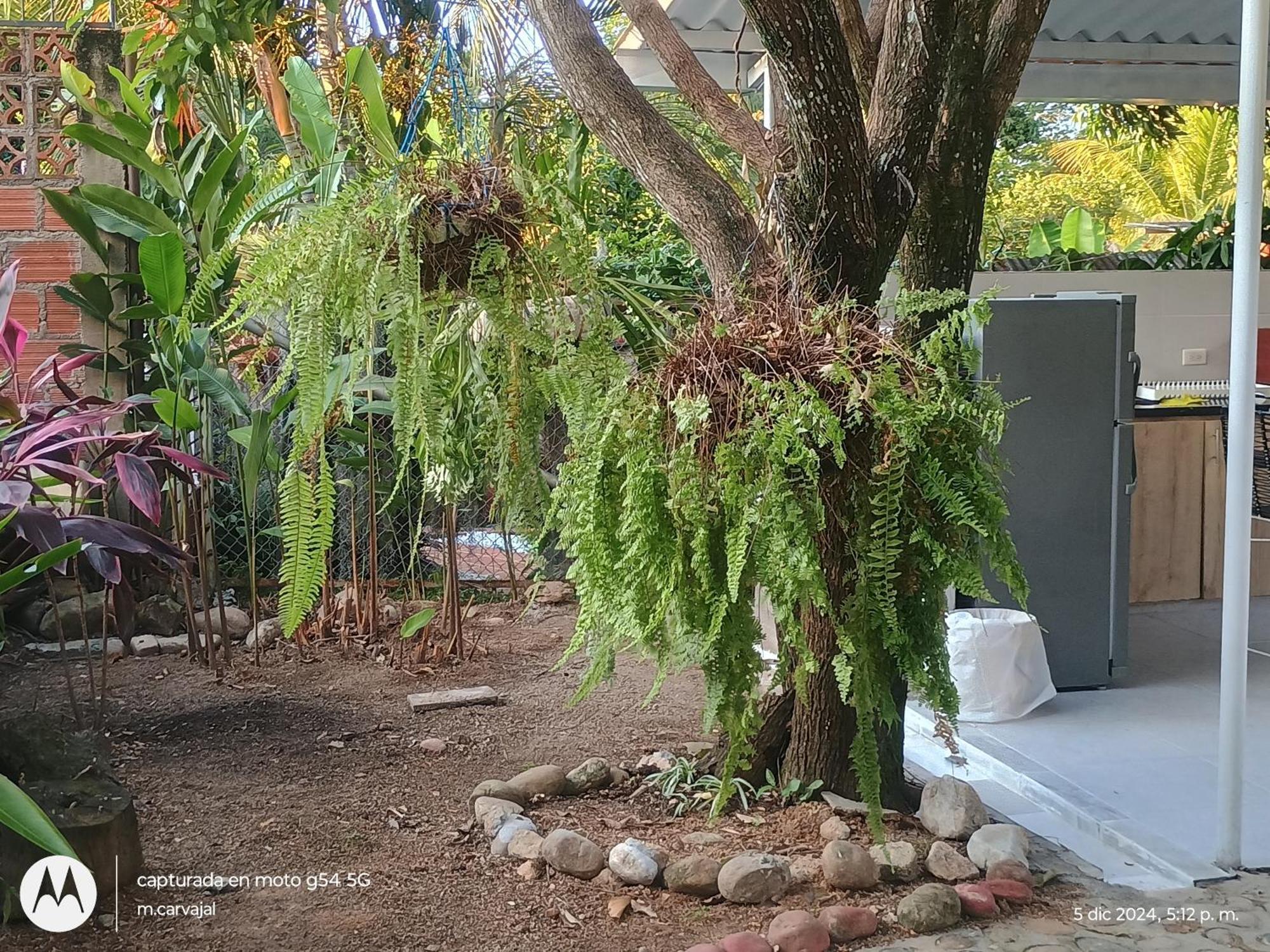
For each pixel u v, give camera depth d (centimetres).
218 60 505
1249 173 258
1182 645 468
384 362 417
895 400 178
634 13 328
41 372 382
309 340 172
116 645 462
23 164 484
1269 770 332
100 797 255
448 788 318
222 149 491
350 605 480
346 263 174
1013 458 400
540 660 453
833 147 245
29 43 481
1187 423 532
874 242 259
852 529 191
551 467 301
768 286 214
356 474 495
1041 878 263
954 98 287
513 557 564
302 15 523
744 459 176
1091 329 401
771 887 247
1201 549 540
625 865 255
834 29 238
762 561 180
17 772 264
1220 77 647
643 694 409
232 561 529
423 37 487
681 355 187
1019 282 641
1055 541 405
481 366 210
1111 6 542
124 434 354
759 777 302
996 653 372
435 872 263
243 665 443
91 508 465
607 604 193
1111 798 309
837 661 185
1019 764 335
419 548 527
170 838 282
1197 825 291
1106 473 406
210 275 195
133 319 468
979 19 283
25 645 459
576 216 191
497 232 184
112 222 444
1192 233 696
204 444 472
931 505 193
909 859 259
